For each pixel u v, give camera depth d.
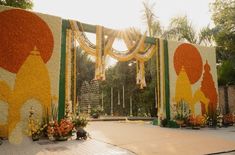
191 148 8.41
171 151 7.93
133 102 29.25
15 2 14.25
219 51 22.61
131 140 9.87
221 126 15.83
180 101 15.98
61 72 11.80
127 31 14.16
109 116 28.81
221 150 8.12
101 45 13.09
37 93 11.06
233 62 20.66
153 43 15.59
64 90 11.73
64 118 11.36
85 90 32.12
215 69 17.91
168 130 13.39
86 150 8.00
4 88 10.48
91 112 27.86
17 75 10.77
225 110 19.12
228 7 20.16
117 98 31.05
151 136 10.97
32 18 11.42
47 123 10.49
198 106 16.59
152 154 7.53
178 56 16.42
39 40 11.43
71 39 12.46
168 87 15.77
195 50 17.22
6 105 10.42
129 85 29.52
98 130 13.19
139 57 14.84
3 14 10.85
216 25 21.47
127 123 18.19
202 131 13.26
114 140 9.83
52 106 11.30
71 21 12.45
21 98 10.72
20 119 10.59
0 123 10.21
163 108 15.55
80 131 10.00
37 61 11.25
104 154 7.46
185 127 14.88
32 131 9.91
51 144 9.05
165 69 15.81
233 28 20.25
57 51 11.83
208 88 17.25
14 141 9.70
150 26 23.33
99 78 12.90
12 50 10.80
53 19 11.94
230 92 19.00
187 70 16.59
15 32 10.97
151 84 23.94
